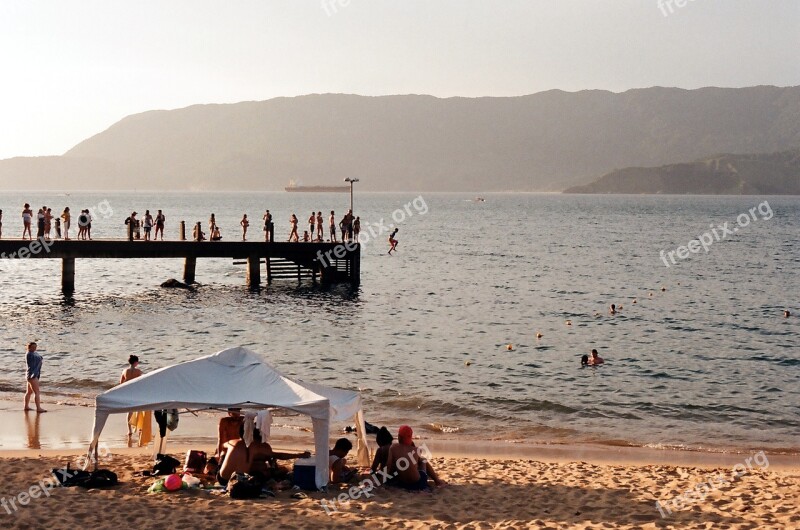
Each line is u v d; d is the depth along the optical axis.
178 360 29.84
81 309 41.72
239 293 48.09
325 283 49.28
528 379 27.59
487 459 17.05
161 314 40.44
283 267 53.91
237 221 141.75
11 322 37.34
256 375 14.00
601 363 30.41
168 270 62.88
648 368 29.80
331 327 37.84
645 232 125.00
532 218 174.62
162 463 14.27
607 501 13.26
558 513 12.57
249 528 11.52
